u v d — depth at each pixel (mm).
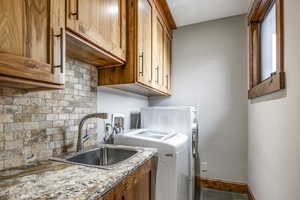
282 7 1238
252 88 2121
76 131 1343
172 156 1455
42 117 1076
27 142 981
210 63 2639
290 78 1123
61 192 629
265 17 1955
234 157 2477
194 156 2148
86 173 826
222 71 2574
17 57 616
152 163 1460
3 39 581
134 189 1013
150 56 1791
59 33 782
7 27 593
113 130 1779
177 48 2826
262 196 1731
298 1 1021
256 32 2117
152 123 2221
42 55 708
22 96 958
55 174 809
